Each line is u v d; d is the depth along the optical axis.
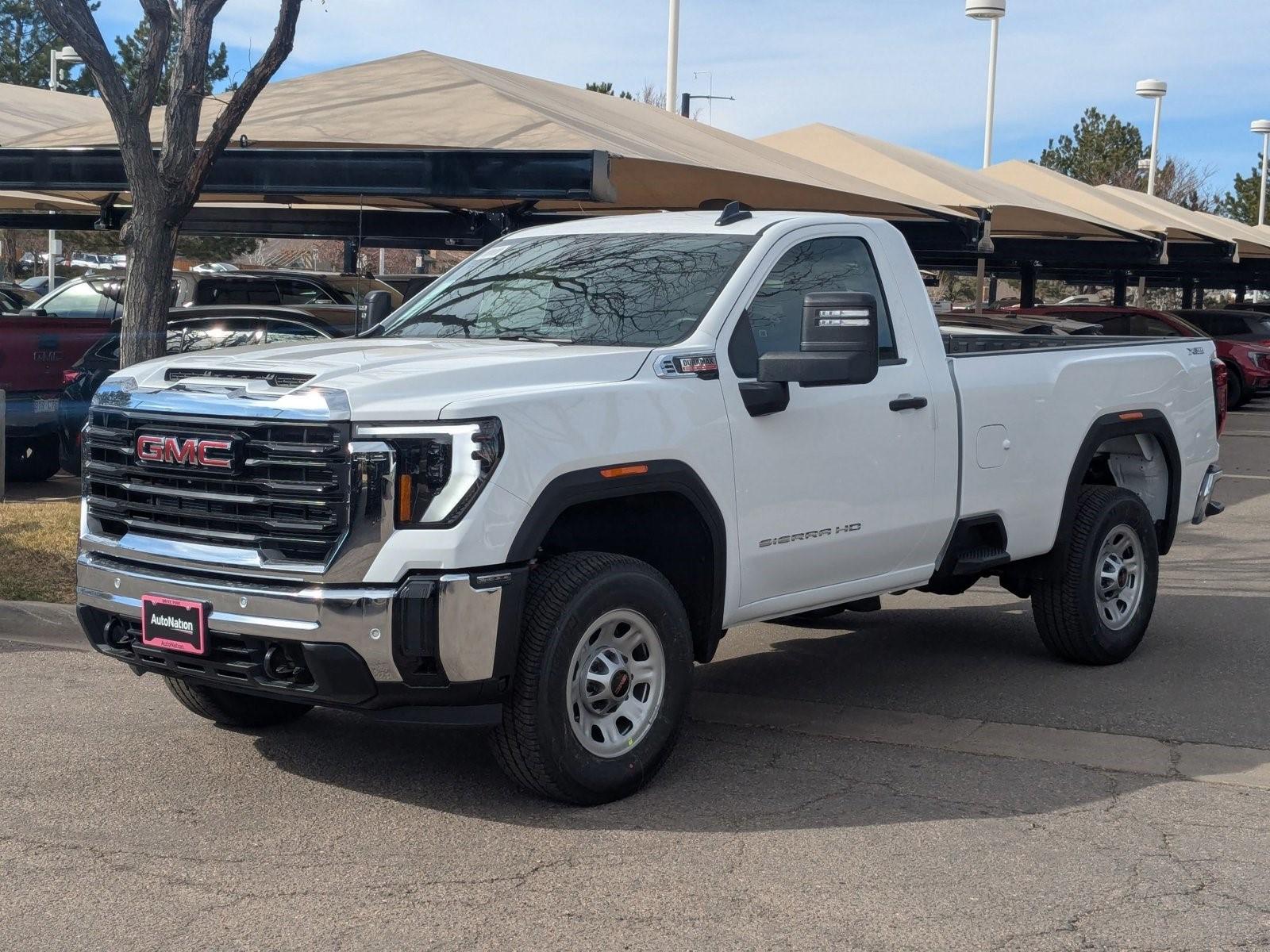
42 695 6.64
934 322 6.61
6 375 12.95
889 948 3.98
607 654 5.20
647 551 5.67
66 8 8.98
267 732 6.11
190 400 4.97
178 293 15.38
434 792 5.33
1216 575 10.66
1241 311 29.53
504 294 6.28
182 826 4.93
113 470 5.21
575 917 4.17
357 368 4.92
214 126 9.34
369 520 4.65
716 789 5.40
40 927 4.09
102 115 14.86
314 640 4.67
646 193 13.59
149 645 5.05
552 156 10.11
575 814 5.09
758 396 5.60
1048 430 7.11
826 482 5.93
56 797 5.22
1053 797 5.36
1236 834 4.98
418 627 4.61
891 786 5.48
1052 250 24.67
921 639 8.32
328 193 10.60
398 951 3.94
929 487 6.43
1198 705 6.79
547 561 5.12
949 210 15.21
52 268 30.64
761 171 12.36
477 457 4.68
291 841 4.79
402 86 12.50
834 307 5.35
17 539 9.79
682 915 4.20
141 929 4.08
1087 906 4.30
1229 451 20.23
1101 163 59.34
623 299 5.90
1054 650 7.58
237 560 4.83
